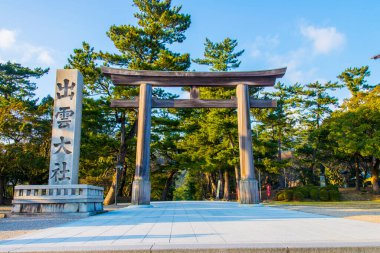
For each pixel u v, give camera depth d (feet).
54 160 47.67
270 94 137.39
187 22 90.94
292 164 158.51
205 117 118.32
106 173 121.29
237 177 112.88
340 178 158.92
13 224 32.22
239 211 46.78
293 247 16.90
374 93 121.80
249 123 63.21
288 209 52.13
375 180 123.85
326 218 34.42
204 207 58.18
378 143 104.94
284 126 135.44
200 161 113.80
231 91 108.27
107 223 30.68
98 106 85.25
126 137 92.63
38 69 134.00
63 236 21.70
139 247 16.98
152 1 92.12
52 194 43.75
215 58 122.62
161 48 91.15
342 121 116.88
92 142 84.43
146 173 61.11
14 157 92.27
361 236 20.53
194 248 16.74
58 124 48.88
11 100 110.32
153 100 65.41
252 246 17.02
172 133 116.47
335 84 142.51
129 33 83.41
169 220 32.83
